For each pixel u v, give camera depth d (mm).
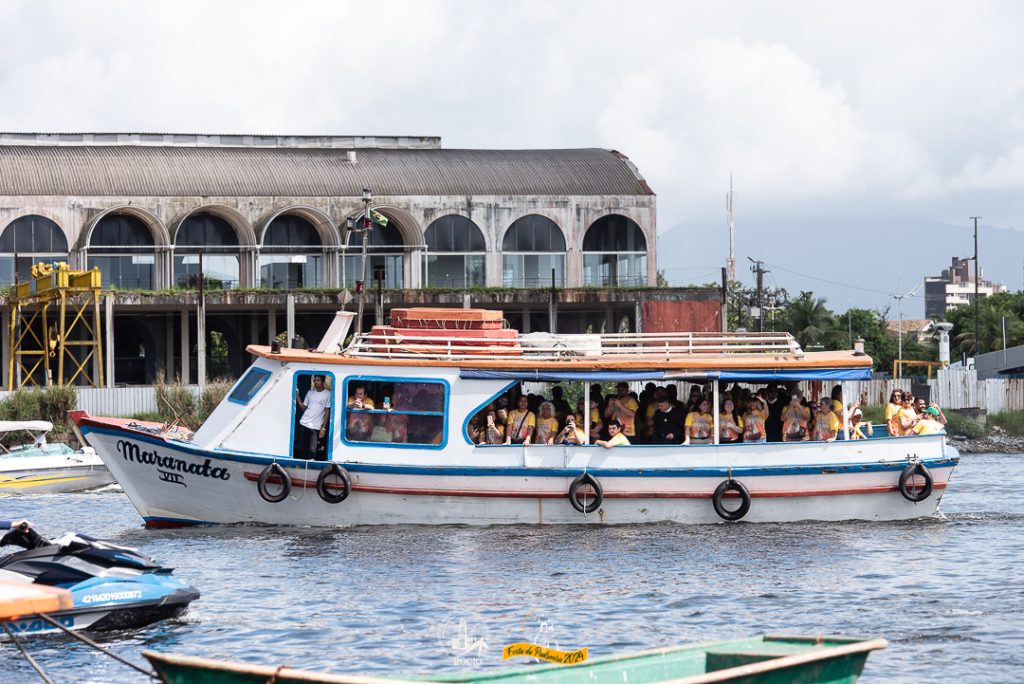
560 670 14555
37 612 12781
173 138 88000
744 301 110062
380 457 28891
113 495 39125
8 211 72438
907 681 17578
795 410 29875
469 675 14320
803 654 13852
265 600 22234
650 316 74125
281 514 29078
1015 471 45844
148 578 20156
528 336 30547
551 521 28859
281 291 71188
